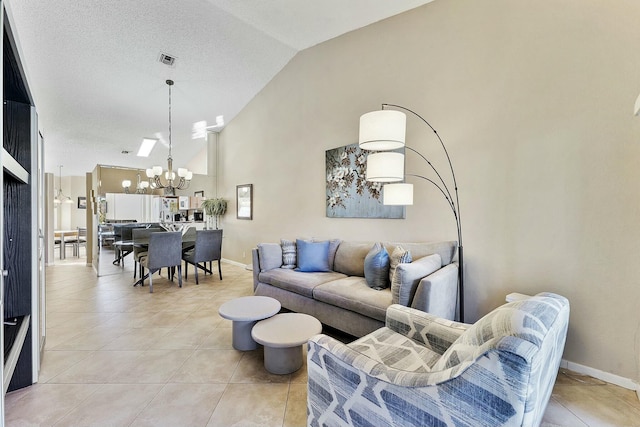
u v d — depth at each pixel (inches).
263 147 201.9
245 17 133.0
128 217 225.8
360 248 127.6
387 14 125.3
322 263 133.9
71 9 122.0
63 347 97.0
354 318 98.0
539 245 90.6
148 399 71.0
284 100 182.7
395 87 126.6
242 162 224.8
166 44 148.9
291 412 67.0
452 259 105.7
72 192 387.2
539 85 89.7
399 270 86.1
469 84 105.0
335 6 120.7
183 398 71.5
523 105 93.0
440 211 113.8
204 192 254.1
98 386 76.0
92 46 141.6
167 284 177.6
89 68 155.2
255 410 67.6
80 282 183.0
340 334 109.6
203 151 263.6
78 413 66.0
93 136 224.1
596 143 80.3
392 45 127.3
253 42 155.9
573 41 83.6
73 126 205.9
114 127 215.9
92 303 142.2
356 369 47.7
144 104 195.8
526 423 33.5
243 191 223.8
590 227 81.6
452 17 108.9
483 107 101.7
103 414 65.7
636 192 74.8
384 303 91.1
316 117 162.1
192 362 88.3
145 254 178.1
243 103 216.1
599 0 79.4
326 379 52.6
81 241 320.2
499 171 98.3
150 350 95.4
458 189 108.6
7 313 74.3
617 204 77.5
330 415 52.0
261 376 81.2
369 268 107.3
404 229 125.2
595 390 75.4
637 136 74.5
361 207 139.4
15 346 61.4
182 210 249.3
